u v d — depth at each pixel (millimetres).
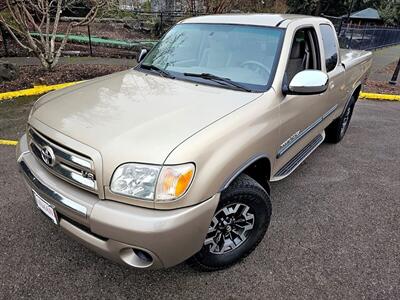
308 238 2871
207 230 2000
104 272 2412
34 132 2252
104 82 2824
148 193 1798
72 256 2537
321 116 3643
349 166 4289
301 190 3639
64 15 14672
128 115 2131
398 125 6074
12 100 5863
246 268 2514
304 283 2398
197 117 2125
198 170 1874
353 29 16281
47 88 6367
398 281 2447
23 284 2285
